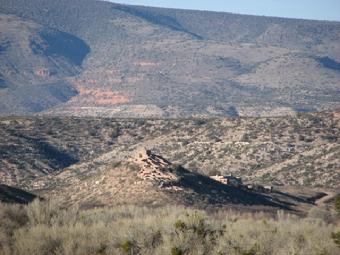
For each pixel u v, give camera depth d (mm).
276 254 56656
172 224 59719
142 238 57219
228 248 56125
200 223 59469
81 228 61594
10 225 64500
